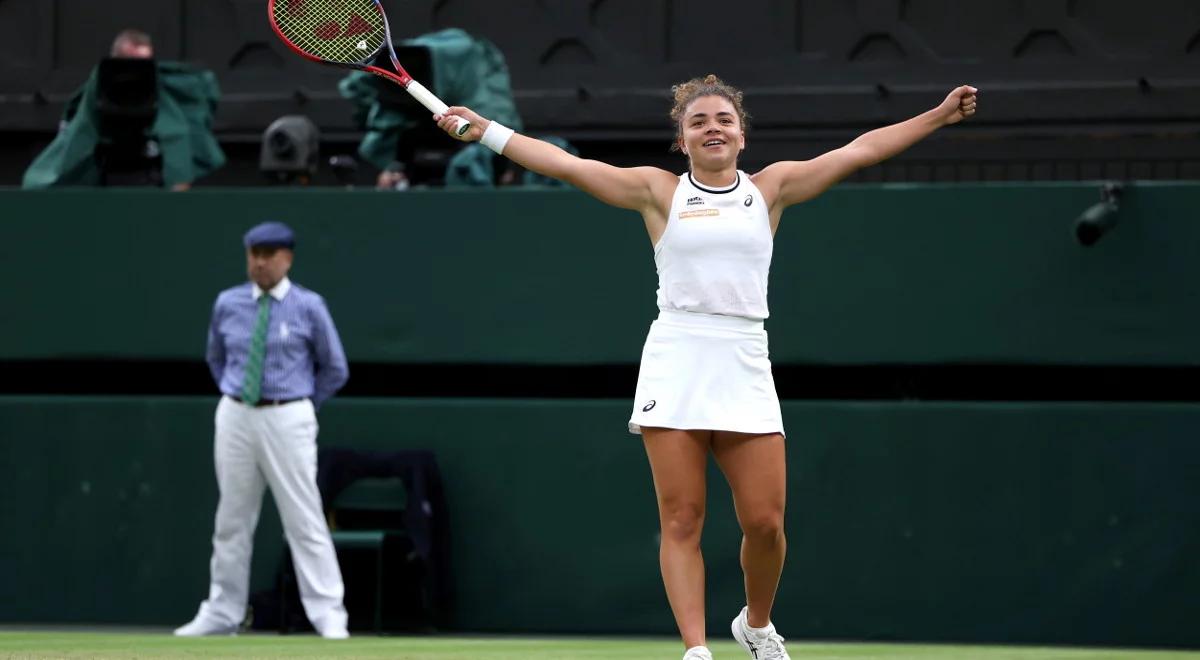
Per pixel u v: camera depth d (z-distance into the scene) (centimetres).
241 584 3316
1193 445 3334
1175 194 3369
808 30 4347
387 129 3697
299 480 3269
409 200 3606
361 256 3616
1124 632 3347
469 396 3812
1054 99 4203
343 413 3591
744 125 1847
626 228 3541
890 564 3416
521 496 3531
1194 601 3325
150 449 3628
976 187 3431
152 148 3838
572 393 3762
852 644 3238
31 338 3678
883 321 3456
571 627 3503
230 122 4541
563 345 3556
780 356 3488
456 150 3769
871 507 3425
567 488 3519
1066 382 3569
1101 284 3391
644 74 4394
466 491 3550
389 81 3644
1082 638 3356
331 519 3509
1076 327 3397
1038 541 3375
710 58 4378
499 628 3522
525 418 3541
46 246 3684
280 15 2067
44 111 4575
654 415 1797
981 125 4247
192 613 3594
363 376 3822
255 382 3247
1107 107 4181
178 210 3659
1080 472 3369
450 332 3588
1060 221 3406
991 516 3391
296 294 3300
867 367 3541
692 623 1783
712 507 3462
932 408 3416
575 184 1850
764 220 1817
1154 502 3344
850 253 3466
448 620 3531
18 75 4619
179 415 3619
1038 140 4222
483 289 3581
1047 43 4244
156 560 3612
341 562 3462
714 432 1812
